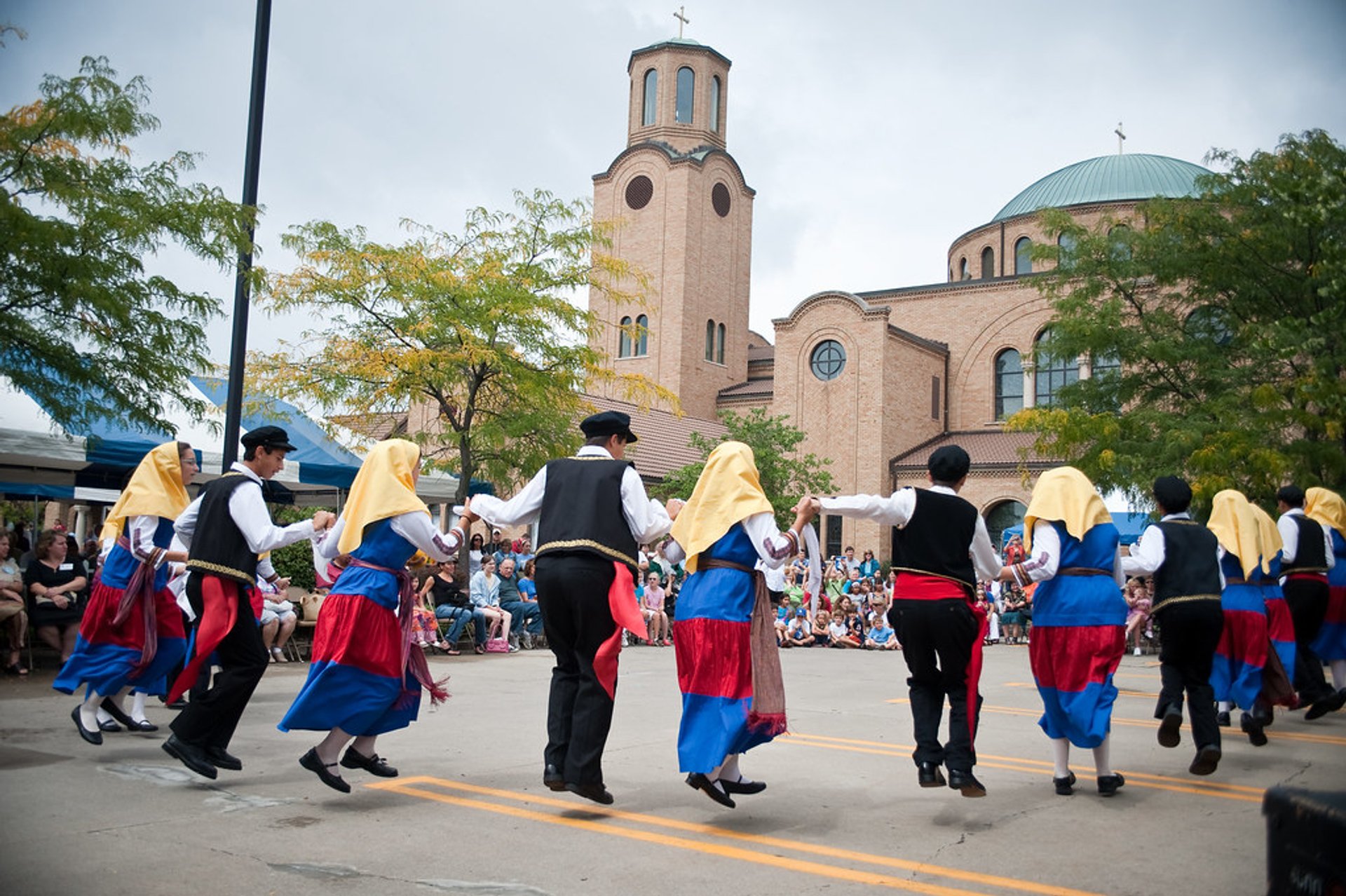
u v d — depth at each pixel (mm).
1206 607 6566
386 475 5660
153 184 11469
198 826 4949
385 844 4688
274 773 6266
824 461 34656
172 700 5789
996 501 37438
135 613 7031
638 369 45875
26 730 7621
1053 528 5996
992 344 42781
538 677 12164
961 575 5508
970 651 5441
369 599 5520
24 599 11836
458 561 17906
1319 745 8180
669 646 18844
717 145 48875
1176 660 6637
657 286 45938
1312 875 1955
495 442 18891
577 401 20281
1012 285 42438
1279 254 16625
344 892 3990
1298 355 16125
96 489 17031
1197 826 5234
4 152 10453
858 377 40375
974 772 6723
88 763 6441
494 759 6844
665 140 48000
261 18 11742
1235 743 8258
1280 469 15188
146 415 11734
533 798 5699
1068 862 4539
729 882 4191
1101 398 19500
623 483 5449
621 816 5309
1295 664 9164
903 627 5480
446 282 18094
